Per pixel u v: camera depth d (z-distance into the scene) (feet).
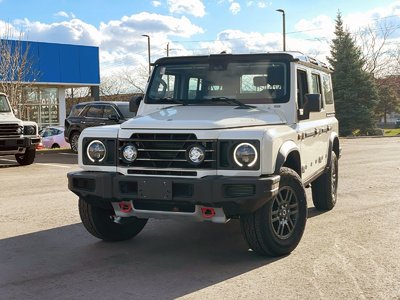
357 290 14.38
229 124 16.46
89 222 19.29
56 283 15.38
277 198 17.35
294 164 19.12
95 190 17.17
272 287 14.73
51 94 109.91
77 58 107.04
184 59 20.79
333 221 23.36
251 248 17.49
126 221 20.08
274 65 19.71
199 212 16.42
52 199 29.89
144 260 17.76
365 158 56.24
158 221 24.26
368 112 138.41
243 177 15.76
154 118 17.67
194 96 20.34
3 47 88.79
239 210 15.99
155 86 21.04
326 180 25.41
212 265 17.04
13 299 14.08
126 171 17.03
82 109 62.18
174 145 16.43
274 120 18.28
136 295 14.29
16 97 89.56
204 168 16.07
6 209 26.84
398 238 20.12
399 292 14.20
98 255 18.43
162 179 16.19
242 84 19.89
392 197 29.78
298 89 20.38
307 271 16.12
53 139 75.10
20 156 50.34
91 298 14.11
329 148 25.61
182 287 14.89
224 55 20.18
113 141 17.38
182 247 19.47
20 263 17.46
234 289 14.61
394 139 107.34
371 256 17.67
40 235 21.35
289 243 17.70
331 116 27.61
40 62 99.91
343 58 140.77
